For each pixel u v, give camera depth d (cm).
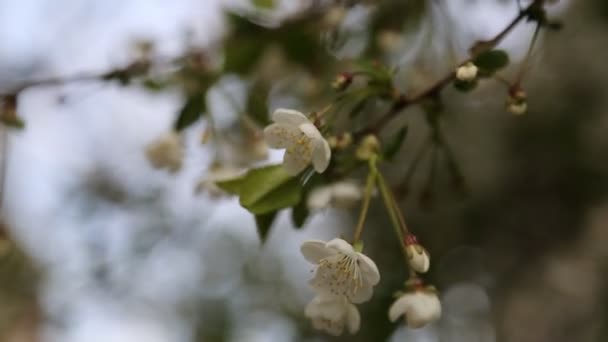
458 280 79
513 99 49
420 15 62
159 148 58
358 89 49
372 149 49
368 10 62
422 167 71
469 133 82
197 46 60
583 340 78
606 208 82
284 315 91
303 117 46
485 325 79
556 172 83
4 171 59
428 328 75
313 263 46
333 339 75
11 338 94
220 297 95
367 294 46
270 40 60
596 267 80
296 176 48
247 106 56
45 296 92
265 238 49
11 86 57
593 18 83
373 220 73
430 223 76
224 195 56
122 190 82
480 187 81
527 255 82
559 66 83
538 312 79
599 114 83
